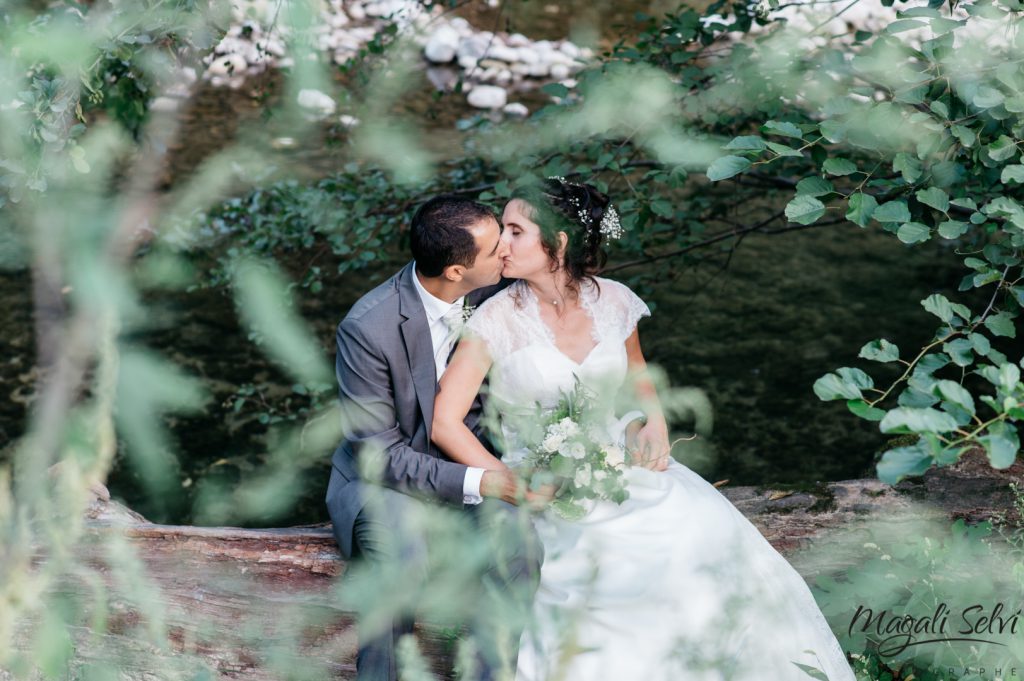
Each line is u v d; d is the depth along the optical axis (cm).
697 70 361
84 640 226
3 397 490
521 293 275
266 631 253
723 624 246
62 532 56
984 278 223
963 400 149
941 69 239
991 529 272
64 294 39
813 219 218
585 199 273
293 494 65
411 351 254
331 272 621
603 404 253
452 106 803
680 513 266
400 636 226
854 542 293
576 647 150
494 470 248
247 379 525
